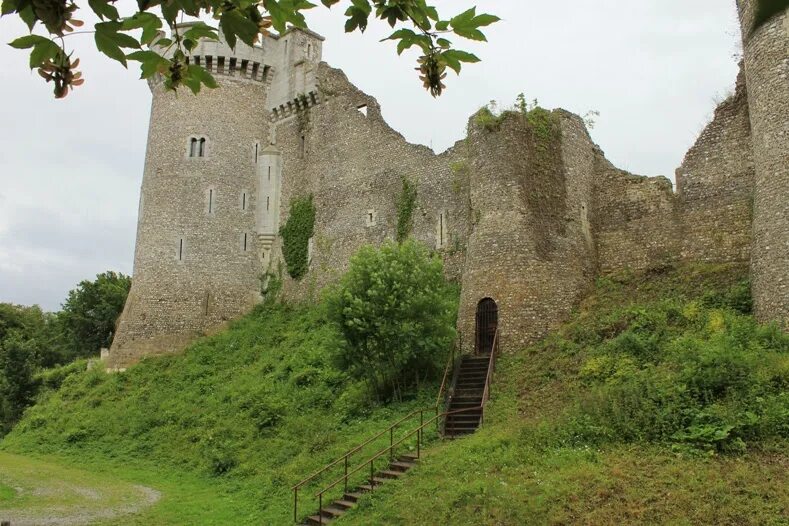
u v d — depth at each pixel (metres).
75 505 17.53
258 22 4.94
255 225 38.22
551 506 12.21
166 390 30.20
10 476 21.08
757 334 17.19
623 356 18.67
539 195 24.80
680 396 14.82
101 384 33.00
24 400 39.38
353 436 19.83
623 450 13.88
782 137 18.98
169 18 4.68
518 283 23.06
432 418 18.16
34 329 57.47
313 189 37.09
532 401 18.59
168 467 22.72
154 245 36.56
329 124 37.22
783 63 19.38
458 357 22.36
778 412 13.32
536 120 25.83
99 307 54.94
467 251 24.98
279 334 32.72
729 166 24.17
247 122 39.19
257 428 23.28
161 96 38.97
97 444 26.47
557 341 21.58
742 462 12.47
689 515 11.17
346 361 21.89
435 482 14.62
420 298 21.55
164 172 37.62
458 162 30.48
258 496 17.73
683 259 24.50
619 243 26.25
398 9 5.18
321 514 14.98
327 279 34.62
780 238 18.41
